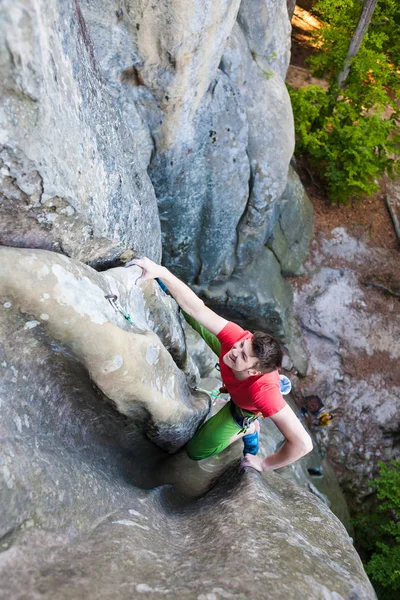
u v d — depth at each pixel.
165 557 1.88
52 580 1.55
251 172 5.84
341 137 8.04
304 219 8.73
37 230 1.94
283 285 8.15
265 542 1.99
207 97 4.72
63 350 2.03
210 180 5.31
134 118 4.10
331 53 7.87
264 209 6.23
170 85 3.88
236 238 6.59
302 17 11.25
